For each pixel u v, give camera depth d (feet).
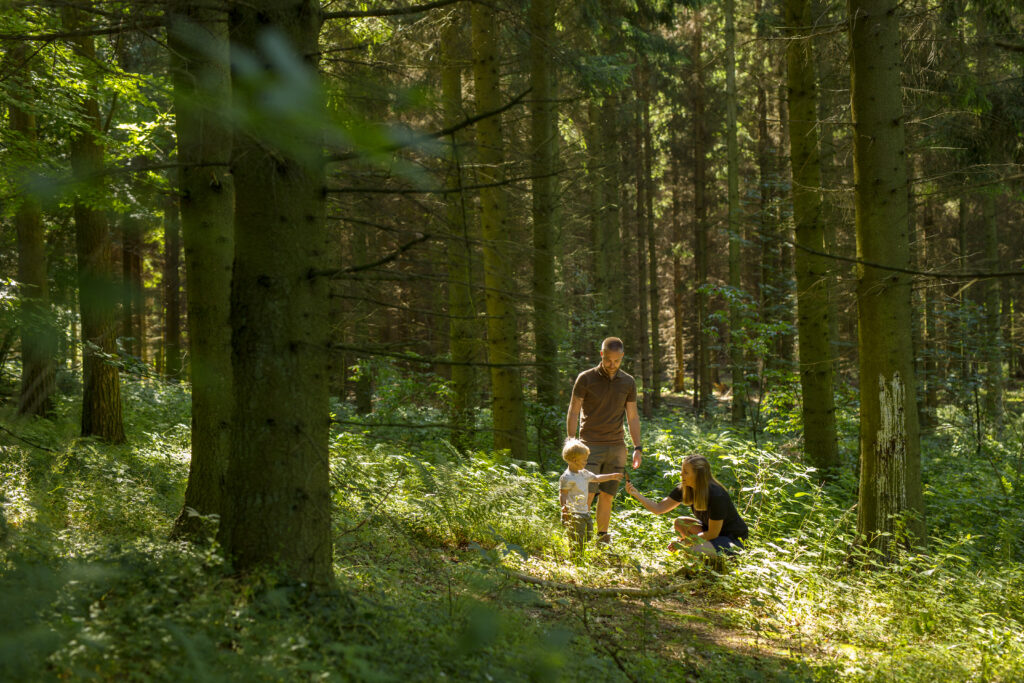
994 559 22.16
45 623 8.00
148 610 8.95
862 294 20.45
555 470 30.17
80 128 27.09
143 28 9.23
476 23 26.58
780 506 24.50
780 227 31.12
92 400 25.45
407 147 5.11
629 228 84.28
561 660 10.07
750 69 67.26
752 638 15.89
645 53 54.54
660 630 15.38
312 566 10.92
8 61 11.66
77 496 16.19
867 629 16.33
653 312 87.61
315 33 10.22
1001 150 35.47
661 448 30.27
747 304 40.04
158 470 20.90
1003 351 46.39
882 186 20.01
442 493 19.53
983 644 15.60
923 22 22.93
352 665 8.89
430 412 34.58
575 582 17.65
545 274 28.17
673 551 20.45
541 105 27.78
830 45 28.17
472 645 6.30
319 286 10.86
